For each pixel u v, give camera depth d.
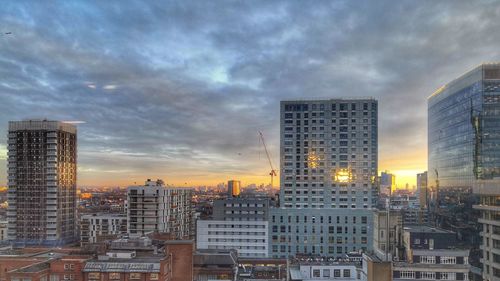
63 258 132.38
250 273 161.38
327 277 123.62
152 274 124.56
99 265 126.44
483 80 185.38
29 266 125.75
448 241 123.06
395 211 159.62
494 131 182.00
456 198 194.75
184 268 138.25
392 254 127.94
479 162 182.88
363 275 116.25
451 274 113.06
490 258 127.94
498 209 125.69
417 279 113.38
